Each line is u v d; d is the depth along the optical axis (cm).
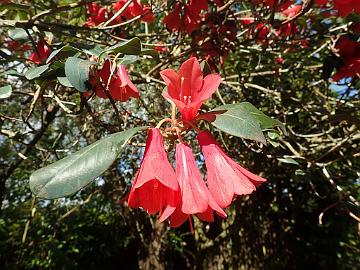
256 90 354
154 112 345
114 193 554
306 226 757
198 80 101
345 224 743
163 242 618
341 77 218
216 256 614
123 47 133
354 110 286
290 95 323
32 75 140
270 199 637
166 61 250
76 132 443
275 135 179
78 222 721
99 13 275
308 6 222
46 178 91
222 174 103
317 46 328
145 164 97
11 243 659
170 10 247
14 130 401
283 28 269
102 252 750
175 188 92
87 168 92
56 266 658
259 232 614
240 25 311
